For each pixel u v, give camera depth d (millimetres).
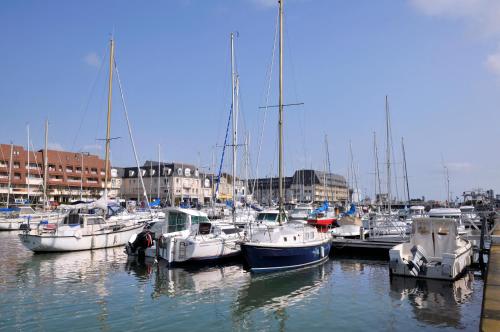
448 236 22375
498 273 14805
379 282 20484
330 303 16875
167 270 23625
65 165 100250
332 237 31094
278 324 14406
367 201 85000
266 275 22078
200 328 14008
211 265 24969
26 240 29547
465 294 17891
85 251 30500
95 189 107125
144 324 14328
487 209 56625
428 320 14555
